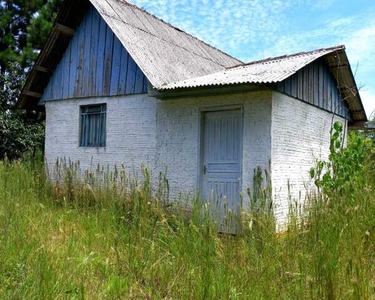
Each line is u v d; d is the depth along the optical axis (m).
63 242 4.68
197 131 7.69
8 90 15.24
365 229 4.07
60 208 6.40
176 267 3.98
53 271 3.61
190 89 7.00
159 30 10.42
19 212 5.42
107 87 9.30
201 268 3.75
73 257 4.16
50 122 10.49
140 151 8.55
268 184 5.09
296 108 7.75
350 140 6.87
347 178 5.66
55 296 3.36
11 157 14.74
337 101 9.74
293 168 7.56
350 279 3.22
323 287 3.25
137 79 8.74
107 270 4.21
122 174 6.36
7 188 7.00
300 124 7.90
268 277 3.54
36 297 3.27
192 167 7.69
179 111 7.98
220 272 3.64
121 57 9.11
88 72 9.74
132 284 3.97
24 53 15.69
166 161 8.08
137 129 8.66
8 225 4.71
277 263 3.71
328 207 4.38
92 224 5.23
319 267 3.36
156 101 8.37
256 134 6.96
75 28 10.06
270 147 6.79
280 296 3.44
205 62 10.34
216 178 7.47
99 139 9.48
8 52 15.80
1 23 16.19
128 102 8.89
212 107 7.52
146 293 3.83
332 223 4.01
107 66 9.37
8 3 17.06
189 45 10.90
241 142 7.13
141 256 4.30
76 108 9.97
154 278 4.06
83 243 4.79
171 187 7.89
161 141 8.20
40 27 16.20
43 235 4.77
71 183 7.50
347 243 3.61
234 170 7.25
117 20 9.26
